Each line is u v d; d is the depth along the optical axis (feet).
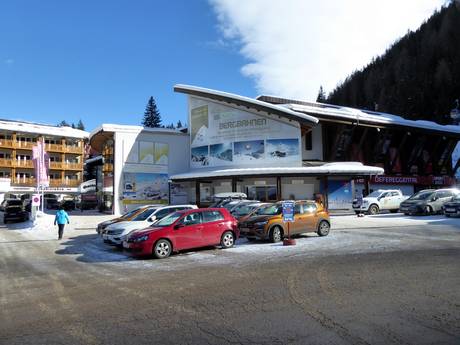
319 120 139.95
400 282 25.53
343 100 371.56
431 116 273.54
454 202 76.84
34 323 19.71
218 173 123.34
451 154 185.37
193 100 143.95
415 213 84.94
